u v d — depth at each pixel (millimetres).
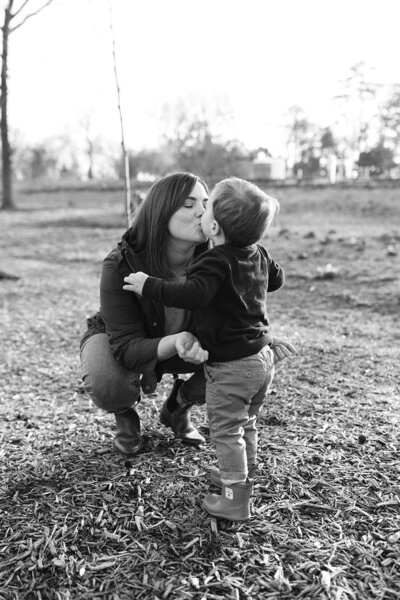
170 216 2447
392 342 5152
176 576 1991
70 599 1911
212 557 2078
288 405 3398
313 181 26469
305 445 2844
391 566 2016
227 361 2199
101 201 25031
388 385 3814
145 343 2443
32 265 11039
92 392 2686
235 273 2160
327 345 4914
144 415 3328
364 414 3236
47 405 3695
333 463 2666
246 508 2252
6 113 23531
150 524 2268
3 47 19750
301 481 2521
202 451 2834
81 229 16531
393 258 9617
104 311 2572
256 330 2225
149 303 2520
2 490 2539
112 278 2529
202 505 2352
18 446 2998
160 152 38250
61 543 2174
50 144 65625
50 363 4758
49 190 31438
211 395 2242
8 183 23938
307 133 40844
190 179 2467
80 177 63062
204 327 2188
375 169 30641
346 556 2064
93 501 2430
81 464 2750
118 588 1951
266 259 2379
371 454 2750
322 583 1932
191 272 2178
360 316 6488
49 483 2590
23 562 2086
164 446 2908
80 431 3168
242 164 31781
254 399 2332
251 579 1965
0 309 7117
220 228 2186
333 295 7691
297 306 7195
